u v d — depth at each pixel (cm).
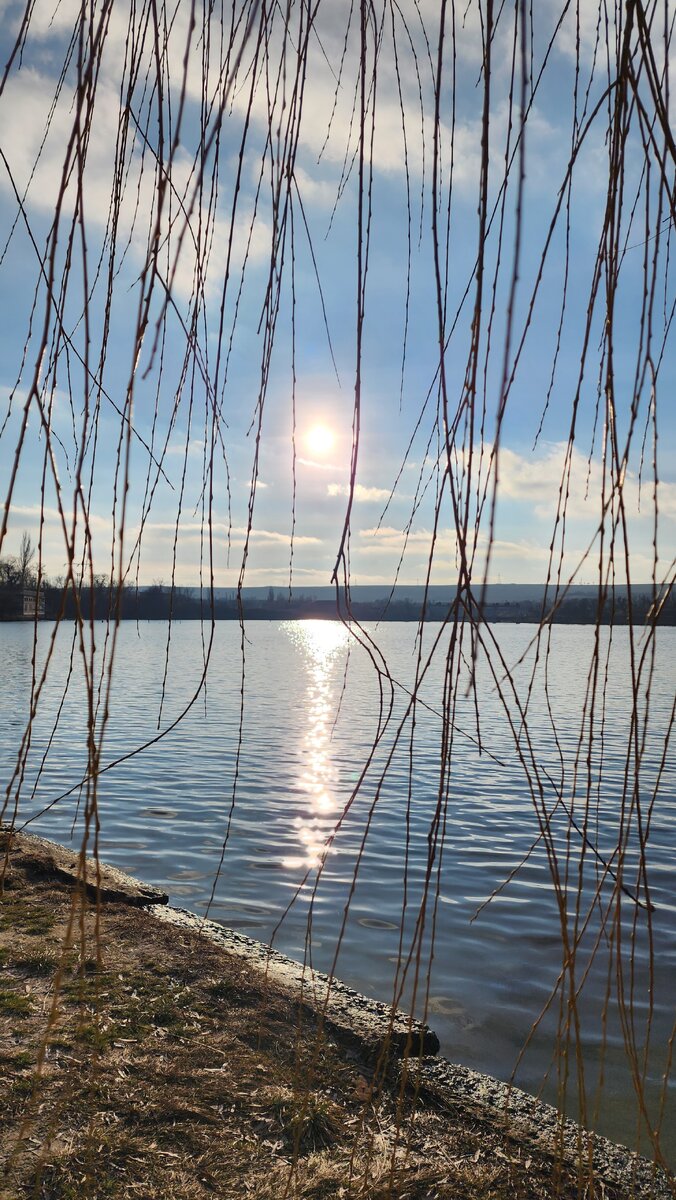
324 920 539
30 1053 284
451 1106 269
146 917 422
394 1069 288
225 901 580
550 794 945
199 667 3416
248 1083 274
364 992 423
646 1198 218
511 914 554
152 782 1031
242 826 809
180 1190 222
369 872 661
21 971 351
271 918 543
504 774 1096
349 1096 272
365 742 1402
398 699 1645
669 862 670
